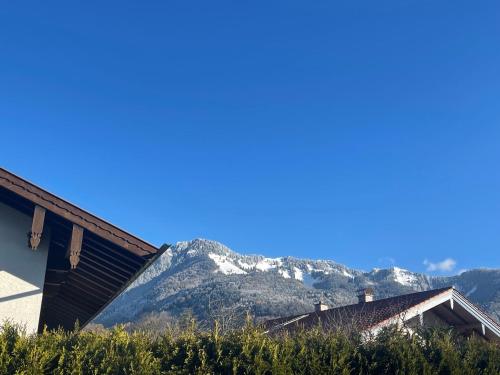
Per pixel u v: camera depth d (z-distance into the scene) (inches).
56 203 323.6
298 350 273.4
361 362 275.9
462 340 337.4
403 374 271.3
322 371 261.6
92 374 226.8
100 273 411.2
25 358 221.6
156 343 268.5
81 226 325.4
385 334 310.7
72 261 317.7
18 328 261.3
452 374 283.7
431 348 300.0
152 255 335.9
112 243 348.2
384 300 765.3
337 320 647.8
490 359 303.3
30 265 346.0
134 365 235.9
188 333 278.7
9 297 334.0
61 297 514.9
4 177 316.8
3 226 347.3
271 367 250.5
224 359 253.1
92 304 509.0
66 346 241.6
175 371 245.8
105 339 256.2
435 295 633.0
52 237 379.6
